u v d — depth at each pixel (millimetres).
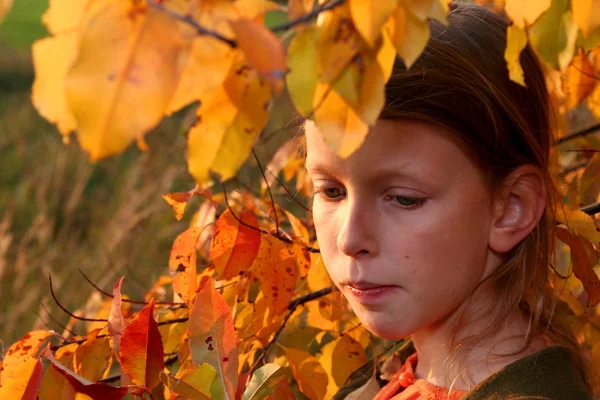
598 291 1141
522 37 663
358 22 537
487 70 995
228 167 587
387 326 959
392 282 946
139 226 2951
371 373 1310
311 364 1188
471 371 1015
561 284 1316
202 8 512
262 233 1133
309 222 1484
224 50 516
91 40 479
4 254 2824
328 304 1308
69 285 2758
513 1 643
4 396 954
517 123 1012
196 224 1314
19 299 2730
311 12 548
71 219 3375
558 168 1253
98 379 1087
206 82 508
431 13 557
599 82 1275
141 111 477
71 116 495
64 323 2607
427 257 939
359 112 556
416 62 943
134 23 487
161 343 906
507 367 956
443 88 941
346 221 947
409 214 938
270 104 582
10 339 2539
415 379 1115
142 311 897
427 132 927
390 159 923
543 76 1119
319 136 965
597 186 1300
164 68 486
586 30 656
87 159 3842
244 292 1143
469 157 952
